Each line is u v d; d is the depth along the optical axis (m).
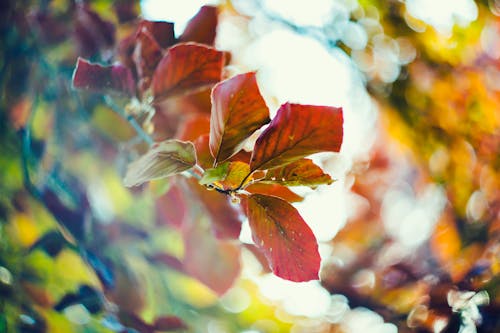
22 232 0.95
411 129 1.60
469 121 1.55
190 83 0.74
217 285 0.84
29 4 1.02
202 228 0.84
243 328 1.68
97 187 0.93
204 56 0.73
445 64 1.59
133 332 0.86
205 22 0.81
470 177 1.50
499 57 1.57
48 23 1.01
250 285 1.71
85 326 0.93
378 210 1.69
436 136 1.56
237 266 0.84
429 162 1.57
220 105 0.61
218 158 0.62
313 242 0.62
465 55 1.58
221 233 0.77
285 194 0.66
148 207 0.92
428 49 1.60
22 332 0.92
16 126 1.02
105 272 0.88
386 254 1.55
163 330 0.86
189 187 0.79
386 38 1.61
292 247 0.63
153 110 0.78
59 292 0.93
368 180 1.72
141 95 0.76
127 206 0.93
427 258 1.41
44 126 1.00
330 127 0.59
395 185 1.69
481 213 1.40
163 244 0.93
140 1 0.94
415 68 1.60
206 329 1.12
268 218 0.63
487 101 1.56
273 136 0.60
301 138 0.60
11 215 0.95
